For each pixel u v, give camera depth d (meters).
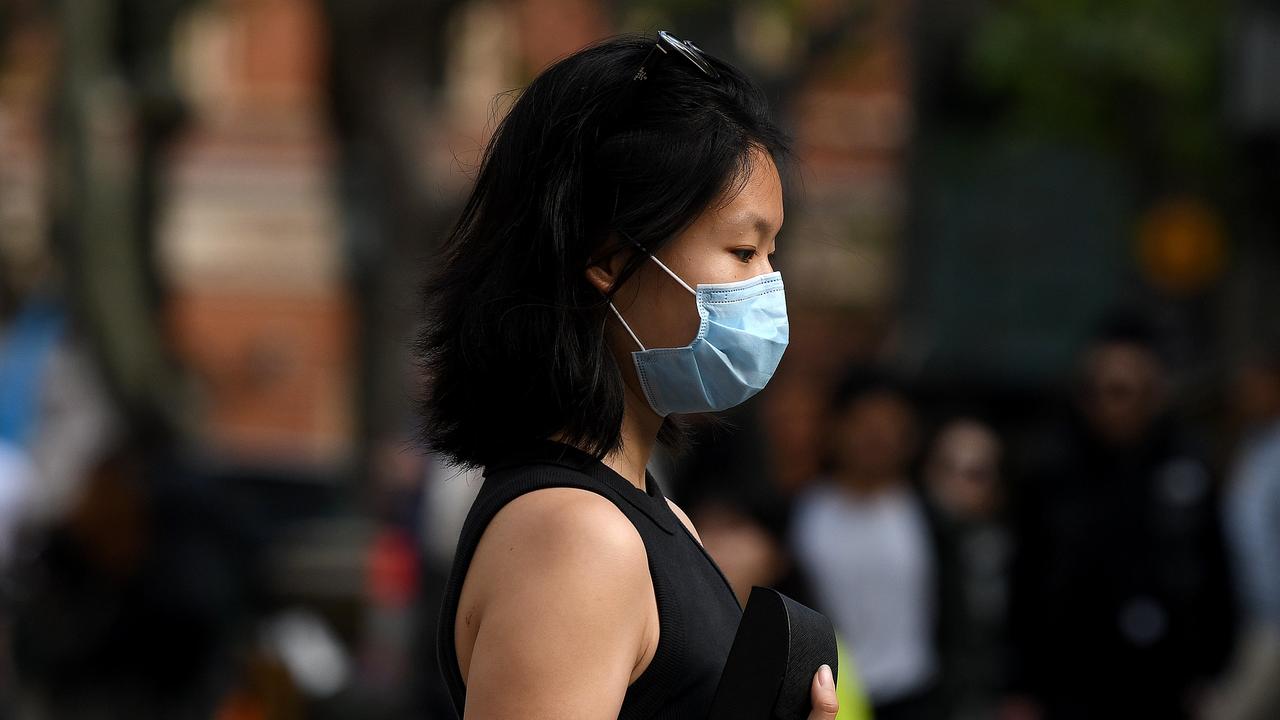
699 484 10.28
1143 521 11.23
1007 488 14.74
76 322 20.92
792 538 10.54
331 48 20.95
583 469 3.83
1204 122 24.20
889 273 38.88
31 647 12.76
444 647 3.93
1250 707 12.92
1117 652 11.21
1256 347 24.83
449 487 11.74
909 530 11.75
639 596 3.70
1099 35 23.59
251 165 45.09
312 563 16.52
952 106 29.61
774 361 4.04
